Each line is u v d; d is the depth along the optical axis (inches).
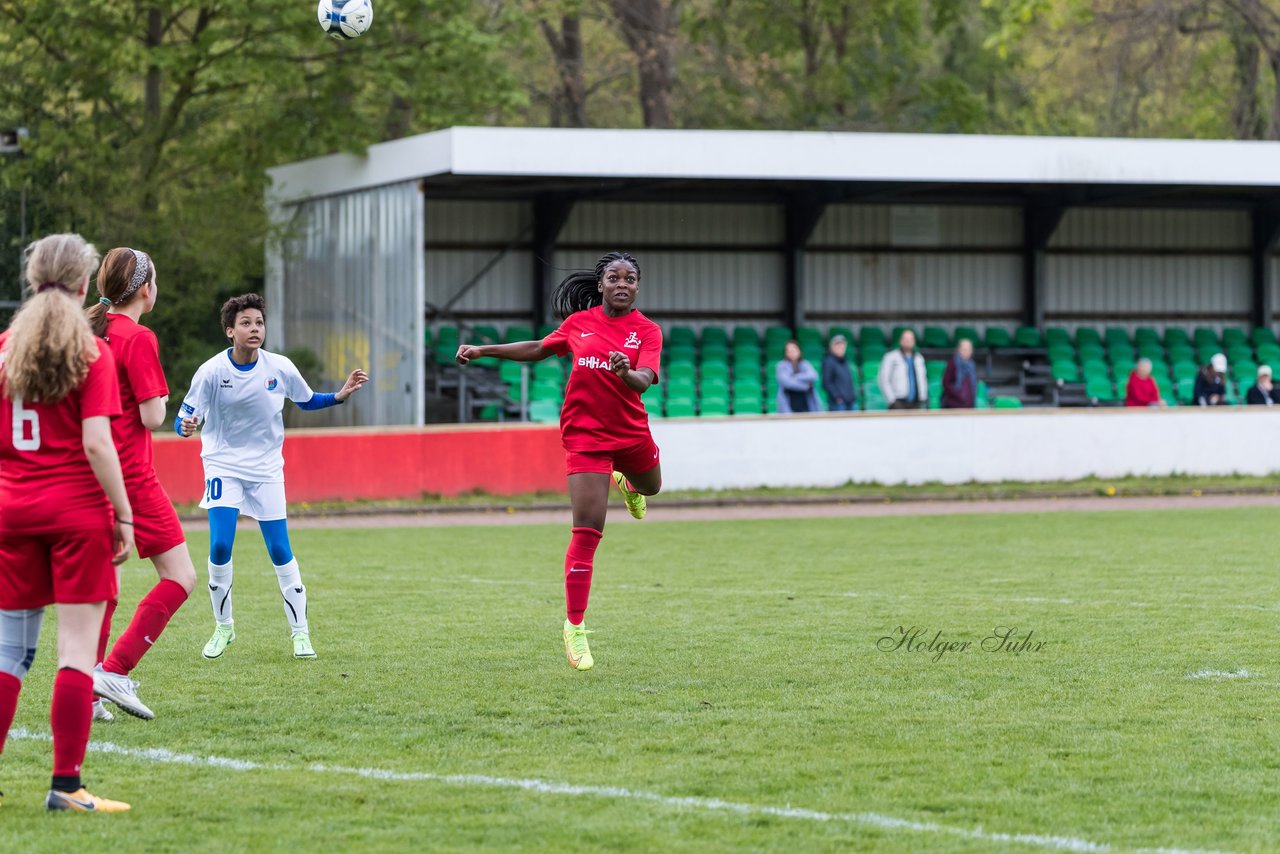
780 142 2583.7
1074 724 733.9
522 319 2997.0
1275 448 2559.1
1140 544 1641.2
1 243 2930.6
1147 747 686.5
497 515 2138.3
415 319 2561.5
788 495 2322.8
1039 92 4746.6
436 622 1075.3
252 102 3292.3
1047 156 2682.1
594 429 858.1
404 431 2217.0
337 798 602.5
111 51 2886.3
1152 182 2709.2
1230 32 3949.3
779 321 3115.2
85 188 2999.5
